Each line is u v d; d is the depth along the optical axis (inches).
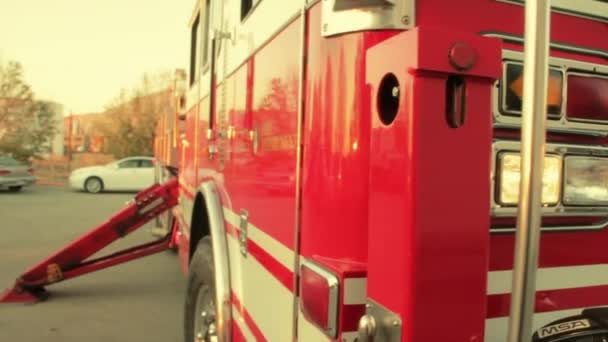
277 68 71.9
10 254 312.5
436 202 41.4
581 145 61.5
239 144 94.7
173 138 259.0
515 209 56.0
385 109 45.8
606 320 61.3
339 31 53.1
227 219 103.7
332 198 53.5
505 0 57.5
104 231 215.6
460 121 42.2
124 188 755.4
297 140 61.6
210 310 113.2
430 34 40.4
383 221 44.7
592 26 65.7
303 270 57.5
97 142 1836.9
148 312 203.2
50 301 215.8
